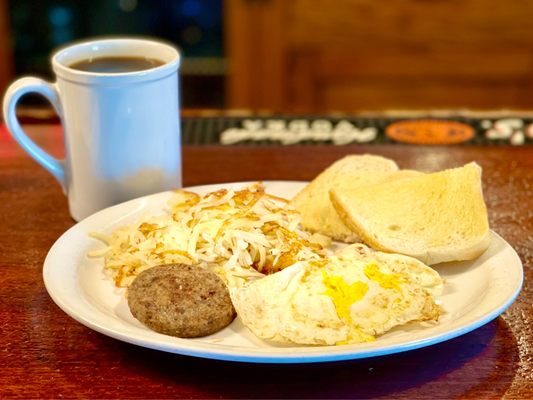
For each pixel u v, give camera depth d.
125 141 0.55
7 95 0.55
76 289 0.45
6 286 0.49
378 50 1.39
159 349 0.39
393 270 0.45
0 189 0.64
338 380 0.41
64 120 0.55
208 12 1.42
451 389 0.40
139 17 1.43
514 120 0.80
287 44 1.40
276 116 0.82
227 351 0.38
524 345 0.44
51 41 1.45
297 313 0.41
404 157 0.70
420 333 0.40
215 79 1.47
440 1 1.34
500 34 1.37
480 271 0.48
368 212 0.54
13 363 0.42
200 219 0.50
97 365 0.42
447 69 1.40
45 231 0.57
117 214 0.54
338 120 0.80
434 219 0.52
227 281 0.46
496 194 0.62
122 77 0.53
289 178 0.66
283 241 0.49
